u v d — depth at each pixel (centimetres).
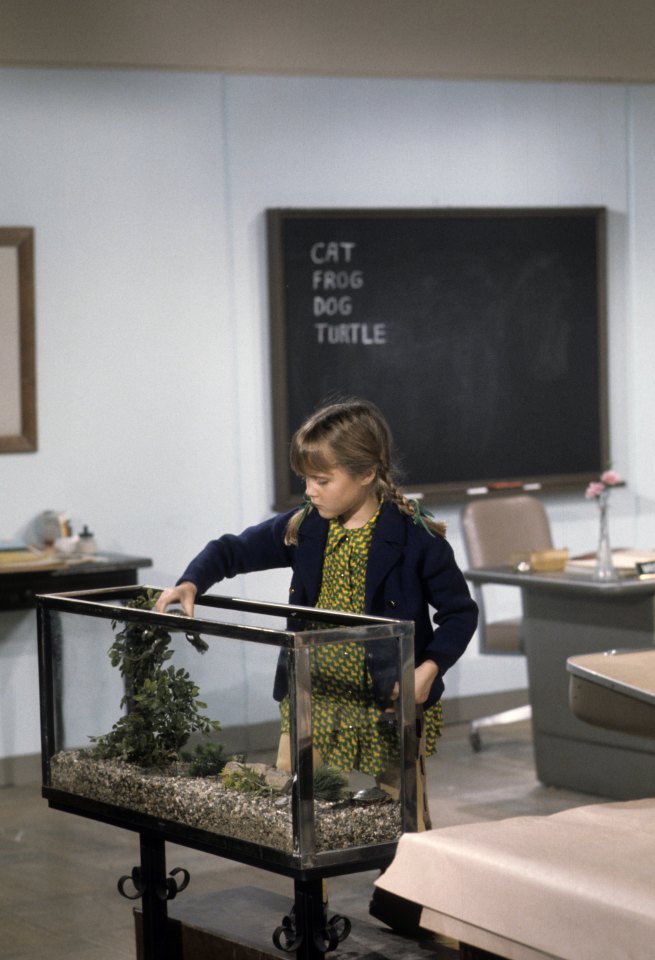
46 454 595
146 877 300
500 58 552
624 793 521
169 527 623
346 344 659
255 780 250
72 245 598
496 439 697
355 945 301
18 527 590
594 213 715
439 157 684
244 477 640
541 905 222
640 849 236
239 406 638
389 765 250
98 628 285
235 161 634
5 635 585
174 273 621
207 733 261
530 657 552
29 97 588
